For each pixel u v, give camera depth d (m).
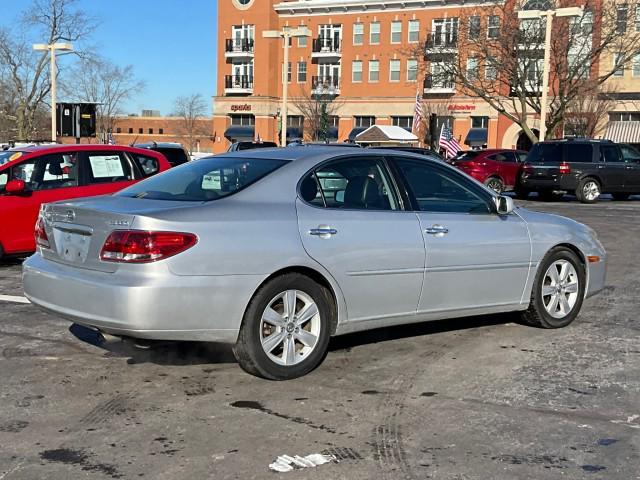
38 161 9.34
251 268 4.56
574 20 32.12
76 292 4.58
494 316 6.81
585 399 4.56
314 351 4.94
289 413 4.29
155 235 4.35
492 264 5.78
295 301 4.84
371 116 59.47
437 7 55.22
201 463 3.59
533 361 5.39
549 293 6.30
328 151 5.30
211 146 88.56
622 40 34.00
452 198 5.76
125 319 4.32
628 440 3.92
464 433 4.00
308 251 4.79
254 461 3.62
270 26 61.41
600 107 43.62
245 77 63.00
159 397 4.54
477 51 37.91
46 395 4.56
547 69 26.41
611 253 11.10
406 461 3.64
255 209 4.73
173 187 5.19
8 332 6.08
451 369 5.18
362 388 4.75
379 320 5.25
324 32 60.56
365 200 5.25
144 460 3.62
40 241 5.10
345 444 3.84
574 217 16.56
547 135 33.81
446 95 55.69
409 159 5.61
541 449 3.79
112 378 4.90
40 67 48.19
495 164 25.19
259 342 4.68
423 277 5.36
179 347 5.61
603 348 5.76
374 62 58.81
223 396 4.56
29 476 3.44
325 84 59.75
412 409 4.37
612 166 21.39
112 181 9.80
